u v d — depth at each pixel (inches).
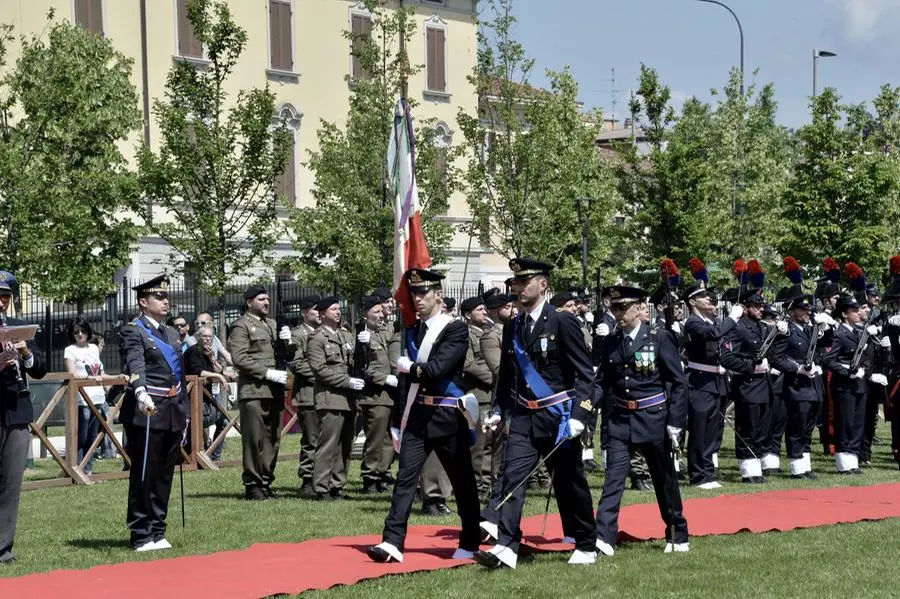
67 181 1245.7
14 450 461.7
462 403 450.6
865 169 1571.1
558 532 508.1
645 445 472.4
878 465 814.5
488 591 391.2
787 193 1610.5
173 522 549.6
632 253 1674.5
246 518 560.4
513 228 1449.3
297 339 648.4
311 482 635.5
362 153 1357.0
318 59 1813.5
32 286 1203.9
